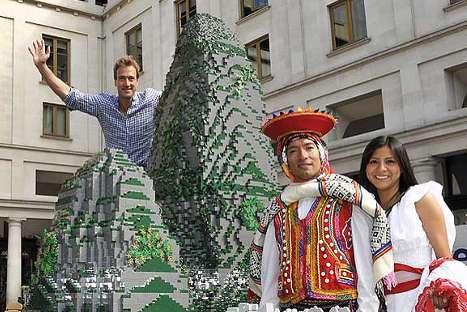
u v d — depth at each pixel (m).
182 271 5.96
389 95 16.73
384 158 3.69
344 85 17.86
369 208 3.25
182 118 6.73
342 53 18.09
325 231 3.29
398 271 3.44
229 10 21.89
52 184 26.33
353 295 3.20
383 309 3.21
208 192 6.37
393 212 3.55
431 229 3.42
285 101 19.47
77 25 26.73
